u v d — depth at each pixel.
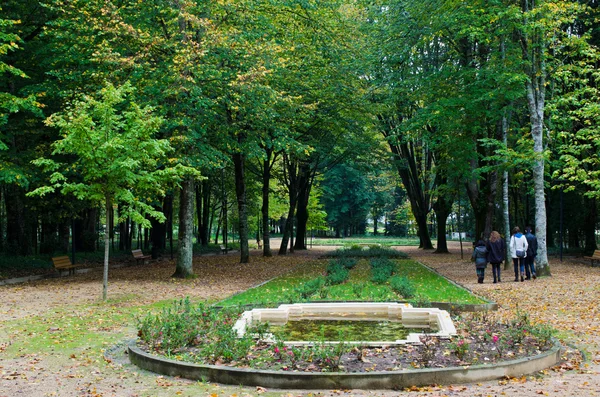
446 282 19.17
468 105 21.52
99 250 38.38
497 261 18.47
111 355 8.80
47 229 33.56
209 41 19.20
